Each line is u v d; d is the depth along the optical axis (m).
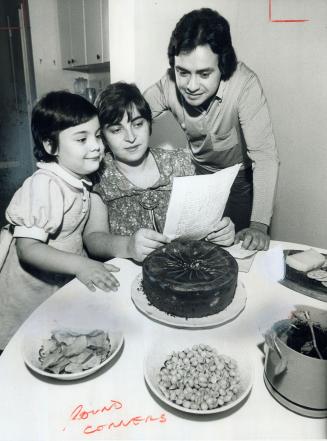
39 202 0.86
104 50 1.41
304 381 0.44
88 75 1.64
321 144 1.37
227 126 1.26
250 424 0.44
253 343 0.57
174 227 0.78
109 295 0.70
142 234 0.82
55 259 0.81
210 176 0.73
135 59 1.36
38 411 0.46
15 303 0.99
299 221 1.52
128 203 1.13
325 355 0.46
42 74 1.59
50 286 1.01
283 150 1.41
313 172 1.42
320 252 0.88
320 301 0.69
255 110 1.21
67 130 0.89
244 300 0.67
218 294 0.61
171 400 0.47
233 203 1.42
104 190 1.09
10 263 0.97
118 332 0.58
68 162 0.93
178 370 0.50
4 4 1.52
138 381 0.51
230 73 1.17
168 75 1.26
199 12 1.12
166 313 0.63
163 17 1.29
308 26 1.25
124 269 0.81
